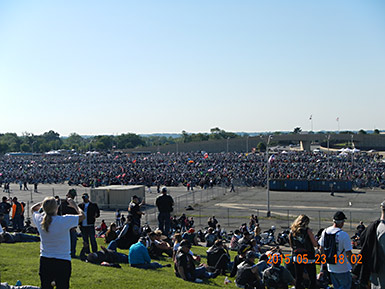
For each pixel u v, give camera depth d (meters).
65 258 6.83
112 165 97.75
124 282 10.87
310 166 80.75
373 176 64.94
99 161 113.88
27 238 17.95
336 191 60.03
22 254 14.16
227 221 37.06
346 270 8.55
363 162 90.50
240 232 24.06
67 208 11.16
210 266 14.22
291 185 62.16
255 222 31.06
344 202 48.62
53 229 6.71
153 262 13.74
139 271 12.62
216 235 23.12
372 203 47.34
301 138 164.50
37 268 11.84
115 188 46.31
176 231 25.59
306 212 41.31
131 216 16.55
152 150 175.50
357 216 38.09
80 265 12.65
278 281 10.38
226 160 100.25
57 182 80.50
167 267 14.04
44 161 116.50
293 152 126.19
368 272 7.54
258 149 181.12
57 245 6.79
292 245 9.15
